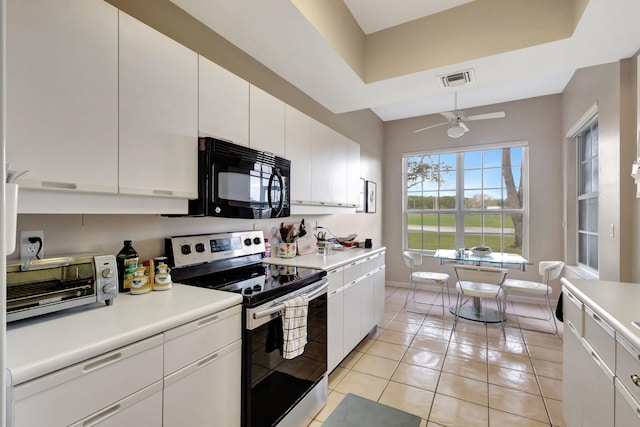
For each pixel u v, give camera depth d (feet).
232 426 4.38
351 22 7.77
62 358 2.60
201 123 5.06
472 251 12.34
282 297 5.23
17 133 3.00
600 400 4.09
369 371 7.78
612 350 3.76
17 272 3.24
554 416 6.04
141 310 3.81
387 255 17.02
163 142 4.44
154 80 4.32
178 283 5.38
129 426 3.11
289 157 7.37
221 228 6.86
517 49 6.89
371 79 8.54
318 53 7.00
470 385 7.13
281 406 5.18
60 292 3.53
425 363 8.17
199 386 3.89
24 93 3.05
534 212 13.62
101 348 2.87
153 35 4.32
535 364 8.09
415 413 6.15
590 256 11.00
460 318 11.55
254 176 6.04
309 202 8.20
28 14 3.08
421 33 7.93
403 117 16.38
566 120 12.29
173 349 3.57
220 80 5.44
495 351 8.84
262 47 6.74
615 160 7.75
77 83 3.46
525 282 11.47
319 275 6.39
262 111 6.45
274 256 8.45
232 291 4.84
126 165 3.97
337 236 12.12
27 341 2.89
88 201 3.68
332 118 11.61
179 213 4.81
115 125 3.84
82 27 3.51
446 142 15.49
